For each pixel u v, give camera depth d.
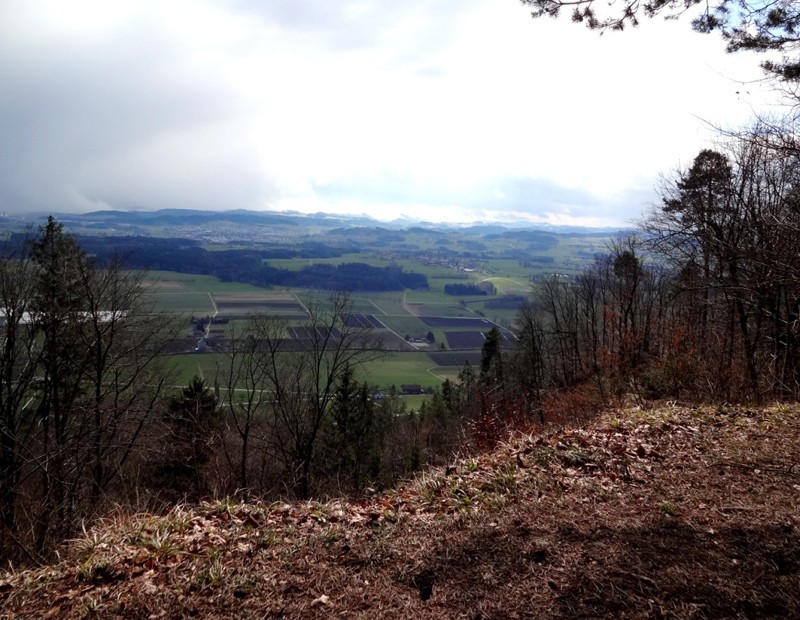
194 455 16.16
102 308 13.85
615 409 10.45
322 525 4.26
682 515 3.87
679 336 13.38
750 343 11.93
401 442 25.84
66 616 3.04
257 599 3.07
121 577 3.45
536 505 4.30
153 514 4.74
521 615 2.73
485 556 3.36
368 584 3.18
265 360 16.50
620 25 4.42
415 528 4.00
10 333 12.60
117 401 13.70
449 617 2.79
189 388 17.69
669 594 2.78
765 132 5.20
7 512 10.22
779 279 5.31
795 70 4.15
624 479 4.93
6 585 3.50
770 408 7.65
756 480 4.68
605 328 24.42
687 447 5.91
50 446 12.52
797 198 5.99
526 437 6.77
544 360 29.88
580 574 3.04
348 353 17.44
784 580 2.83
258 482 16.78
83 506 11.80
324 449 19.77
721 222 8.44
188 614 2.95
